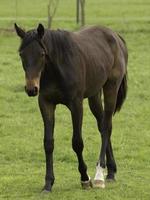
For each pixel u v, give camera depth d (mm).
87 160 15586
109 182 13406
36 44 11484
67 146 16844
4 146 16781
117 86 13852
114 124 19547
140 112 21250
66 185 13102
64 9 54938
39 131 18578
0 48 35469
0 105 21984
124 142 17312
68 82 12133
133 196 12289
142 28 42562
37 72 11469
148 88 25281
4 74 27734
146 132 18547
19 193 12469
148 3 63094
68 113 20953
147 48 36125
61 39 12188
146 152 16281
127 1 65375
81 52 12656
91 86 13008
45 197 12078
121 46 14453
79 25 42969
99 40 13742
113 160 13734
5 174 14102
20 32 11688
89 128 18891
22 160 15555
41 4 59406
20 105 22109
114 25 44281
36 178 13664
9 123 19438
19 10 54562
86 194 12375
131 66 30234
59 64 12047
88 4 61719
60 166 14930
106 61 13477
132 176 13992
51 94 12219
